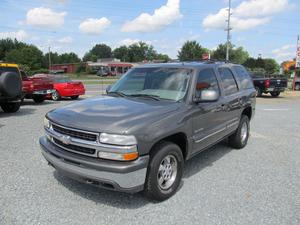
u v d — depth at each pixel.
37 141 6.91
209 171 5.28
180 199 4.16
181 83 4.78
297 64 27.92
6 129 8.23
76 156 3.75
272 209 3.93
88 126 3.65
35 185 4.47
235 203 4.07
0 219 3.54
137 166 3.56
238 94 6.30
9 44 111.12
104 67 85.94
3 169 5.09
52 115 4.21
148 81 5.07
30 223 3.47
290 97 22.06
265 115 12.05
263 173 5.23
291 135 8.30
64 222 3.51
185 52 76.00
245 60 85.62
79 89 18.05
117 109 4.06
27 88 14.59
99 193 4.25
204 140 4.92
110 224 3.50
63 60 123.50
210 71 5.43
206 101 4.62
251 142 7.42
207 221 3.61
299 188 4.61
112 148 3.51
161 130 3.83
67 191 4.29
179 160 4.26
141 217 3.66
